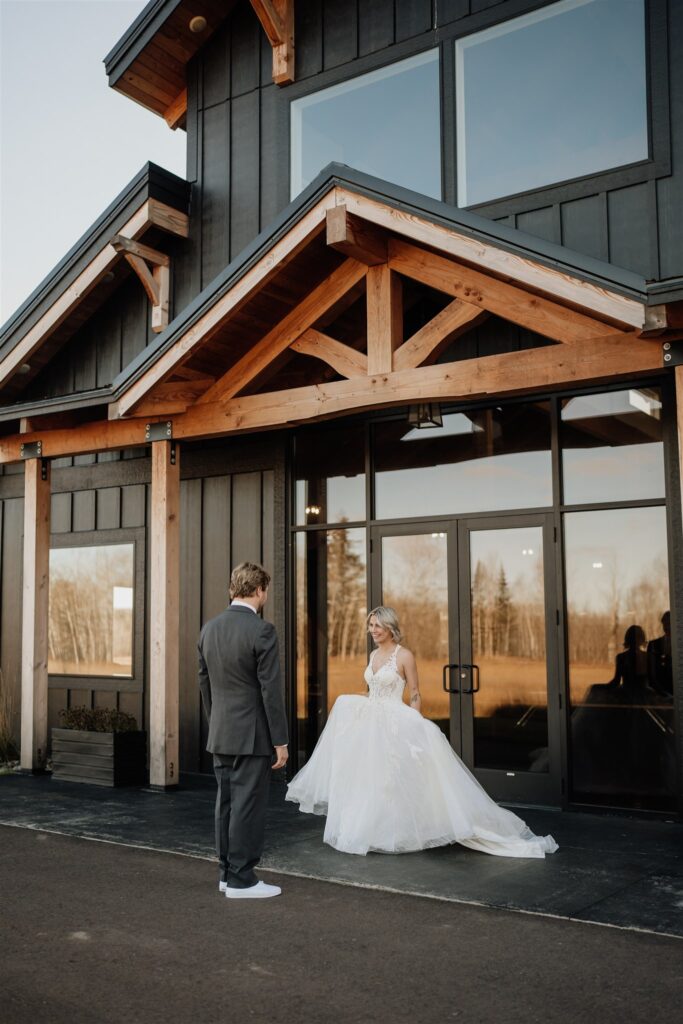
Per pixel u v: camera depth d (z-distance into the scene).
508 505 7.54
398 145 8.32
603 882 4.96
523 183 7.53
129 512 10.12
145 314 9.95
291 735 8.52
